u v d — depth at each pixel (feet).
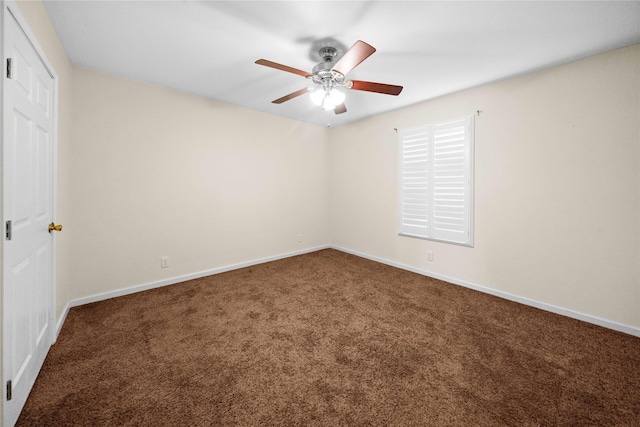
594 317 7.03
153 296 8.65
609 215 6.79
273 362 5.39
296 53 6.88
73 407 4.20
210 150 10.58
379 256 12.79
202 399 4.40
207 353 5.67
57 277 6.36
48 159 5.49
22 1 4.22
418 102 10.69
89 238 8.03
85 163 7.86
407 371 5.13
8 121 3.59
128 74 8.26
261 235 12.50
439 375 5.02
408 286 9.70
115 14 5.41
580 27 5.72
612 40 6.21
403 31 5.90
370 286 9.69
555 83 7.50
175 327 6.74
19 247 4.03
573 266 7.37
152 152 9.14
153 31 5.99
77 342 6.00
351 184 14.07
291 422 3.96
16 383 3.92
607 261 6.85
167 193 9.54
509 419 4.04
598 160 6.89
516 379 4.92
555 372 5.11
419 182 10.87
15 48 3.87
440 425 3.93
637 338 6.31
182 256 10.03
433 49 6.64
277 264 12.37
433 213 10.45
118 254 8.60
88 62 7.48
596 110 6.88
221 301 8.34
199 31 5.99
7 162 3.56
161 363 5.32
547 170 7.72
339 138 14.66
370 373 5.07
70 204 7.61
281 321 7.11
